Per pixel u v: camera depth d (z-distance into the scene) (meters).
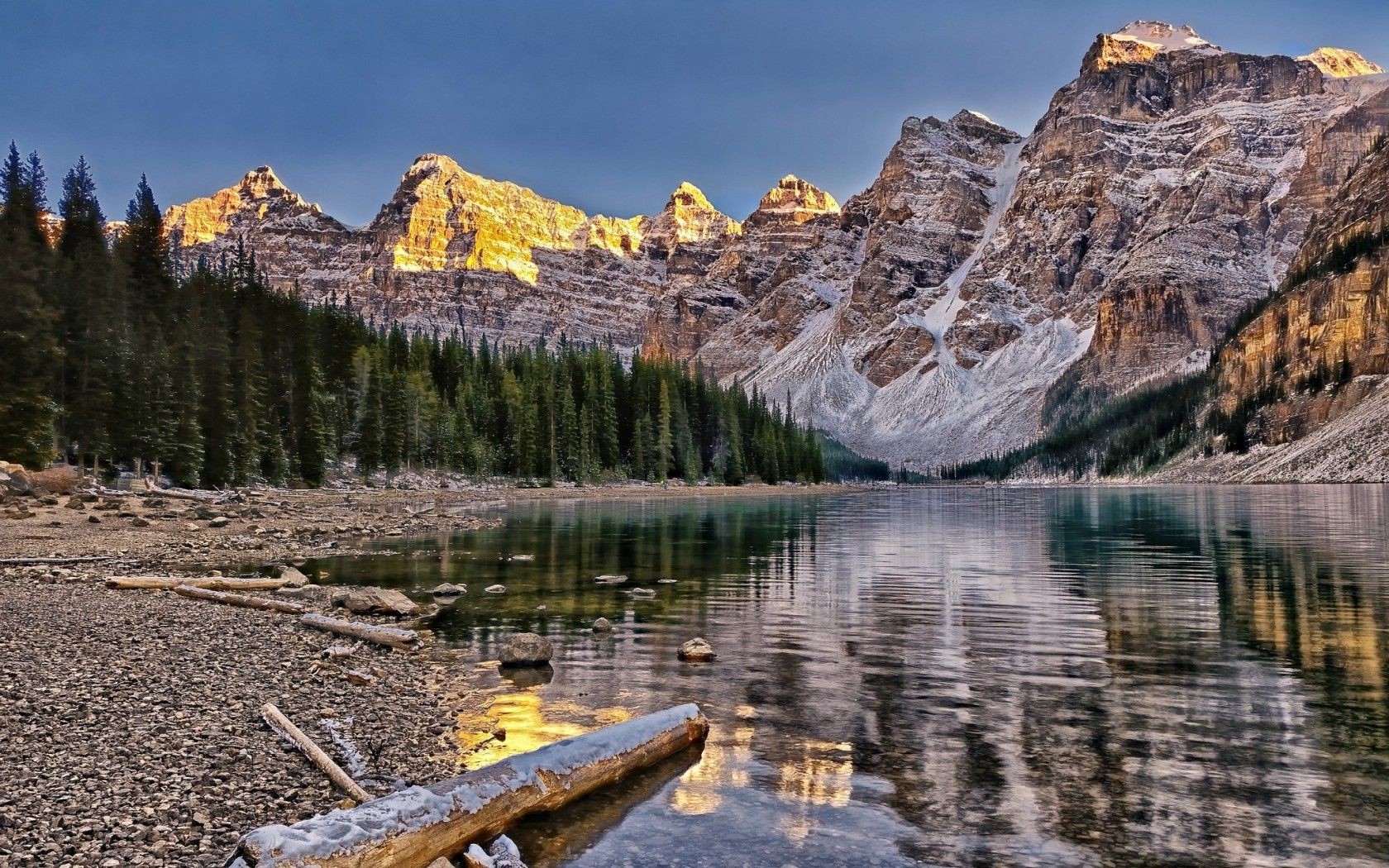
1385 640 20.23
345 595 24.73
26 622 20.02
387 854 8.52
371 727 13.76
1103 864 8.98
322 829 8.27
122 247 100.06
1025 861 9.08
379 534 50.50
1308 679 16.58
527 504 91.88
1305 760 12.02
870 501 124.12
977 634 21.42
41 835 8.95
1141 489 171.25
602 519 68.25
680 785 11.50
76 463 75.62
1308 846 9.31
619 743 11.92
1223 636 20.89
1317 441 175.12
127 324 83.12
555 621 23.62
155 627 20.25
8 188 86.56
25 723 12.52
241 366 91.12
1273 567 34.62
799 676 17.20
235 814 9.84
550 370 148.38
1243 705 14.77
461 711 14.91
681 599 27.64
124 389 73.38
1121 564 36.66
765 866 9.14
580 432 142.50
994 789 11.12
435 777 11.59
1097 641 20.36
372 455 109.94
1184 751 12.41
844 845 9.59
